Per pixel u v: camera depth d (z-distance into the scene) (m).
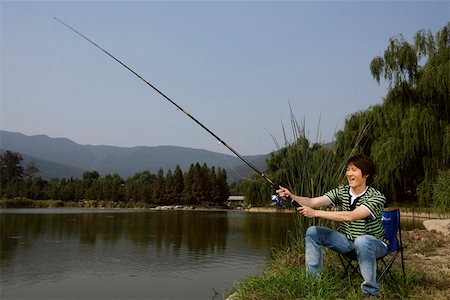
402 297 3.29
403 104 21.28
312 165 5.03
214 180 77.69
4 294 6.52
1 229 19.16
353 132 21.23
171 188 79.25
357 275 3.80
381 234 3.41
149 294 6.34
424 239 7.64
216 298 6.02
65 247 12.35
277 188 3.79
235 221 26.47
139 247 12.23
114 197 83.56
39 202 74.25
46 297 6.32
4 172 122.56
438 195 15.77
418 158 20.97
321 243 3.53
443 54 20.41
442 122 20.31
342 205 3.64
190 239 14.43
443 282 3.91
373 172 3.54
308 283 3.41
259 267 8.53
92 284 7.18
